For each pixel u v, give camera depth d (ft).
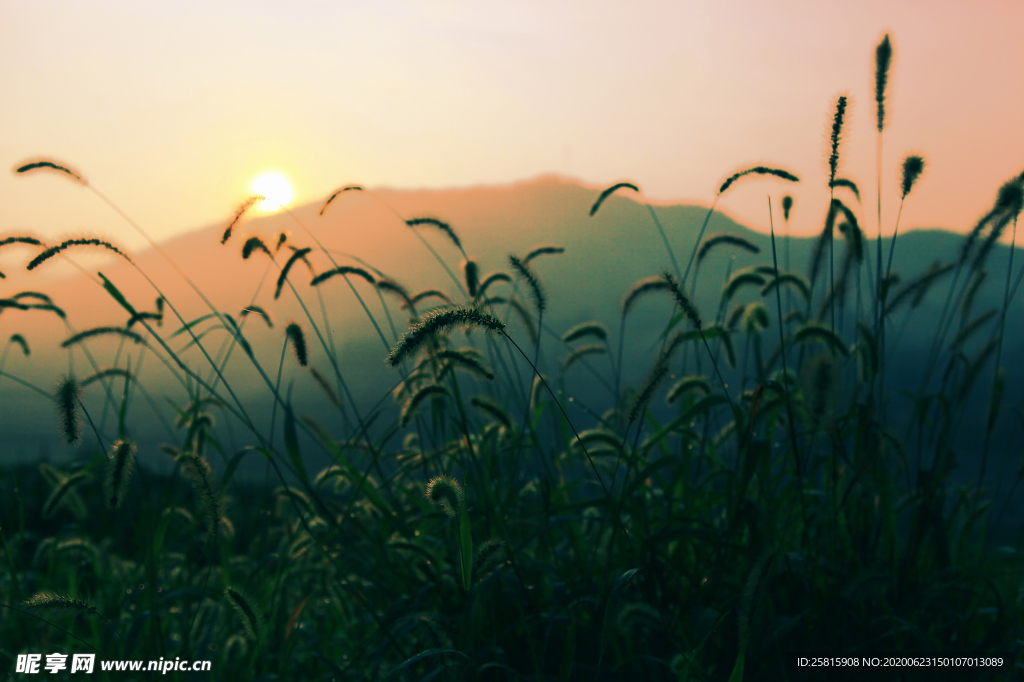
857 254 8.24
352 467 7.88
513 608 7.47
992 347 8.30
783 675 6.00
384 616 7.37
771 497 7.50
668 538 6.80
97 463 9.61
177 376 8.55
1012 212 7.70
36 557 10.21
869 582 6.70
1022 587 6.27
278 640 8.39
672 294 7.23
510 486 8.48
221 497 7.14
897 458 8.23
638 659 6.85
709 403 7.36
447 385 8.63
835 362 6.78
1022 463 8.21
